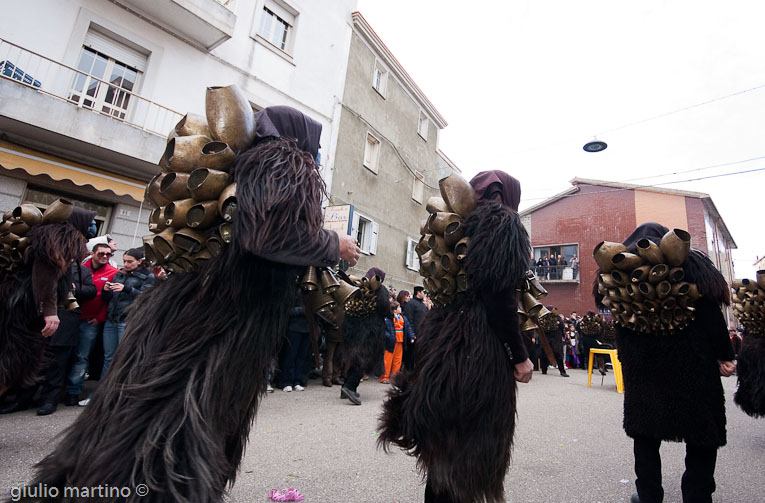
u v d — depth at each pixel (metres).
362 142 14.52
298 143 1.48
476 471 1.41
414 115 17.97
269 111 1.46
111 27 8.52
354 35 14.42
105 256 4.55
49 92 7.40
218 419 1.01
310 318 1.46
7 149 7.18
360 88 14.55
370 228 14.68
